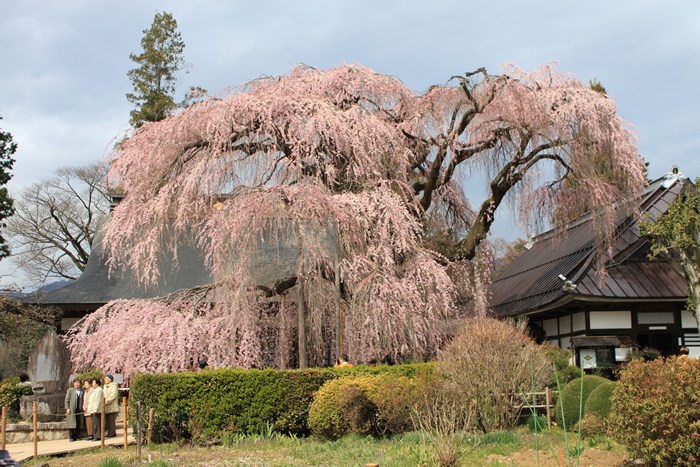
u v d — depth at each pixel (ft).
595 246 48.96
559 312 53.57
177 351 35.32
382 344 36.81
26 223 99.81
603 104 43.29
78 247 103.24
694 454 18.06
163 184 39.58
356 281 37.04
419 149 47.16
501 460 21.90
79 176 104.06
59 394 37.50
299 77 45.24
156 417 30.40
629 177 44.06
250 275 36.32
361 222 37.24
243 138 39.81
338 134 38.96
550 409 30.50
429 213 50.24
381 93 44.24
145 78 104.32
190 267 59.98
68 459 27.20
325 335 42.63
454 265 47.34
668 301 47.26
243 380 30.78
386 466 21.24
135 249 36.96
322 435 28.94
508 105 44.34
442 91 45.06
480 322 33.14
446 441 21.70
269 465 22.94
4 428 27.45
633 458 19.80
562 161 46.62
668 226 42.11
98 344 38.34
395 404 27.73
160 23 105.40
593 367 46.37
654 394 18.97
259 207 35.09
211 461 24.20
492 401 28.84
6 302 49.57
